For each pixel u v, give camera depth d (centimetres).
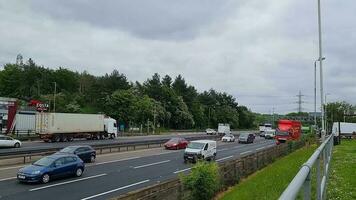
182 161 3641
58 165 2456
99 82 11612
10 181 2353
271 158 3475
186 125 13062
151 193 1353
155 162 3538
